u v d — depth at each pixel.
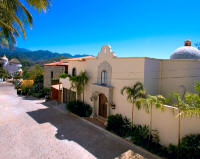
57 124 12.88
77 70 18.05
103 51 14.06
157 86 12.10
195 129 7.60
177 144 8.34
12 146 8.98
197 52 12.55
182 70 11.39
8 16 7.93
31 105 20.06
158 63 12.17
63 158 7.90
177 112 8.28
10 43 8.52
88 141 9.83
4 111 16.86
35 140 9.82
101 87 13.62
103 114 14.38
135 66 11.20
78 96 17.62
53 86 23.59
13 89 37.16
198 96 7.25
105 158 7.94
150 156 8.12
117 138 10.30
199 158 6.70
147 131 9.46
